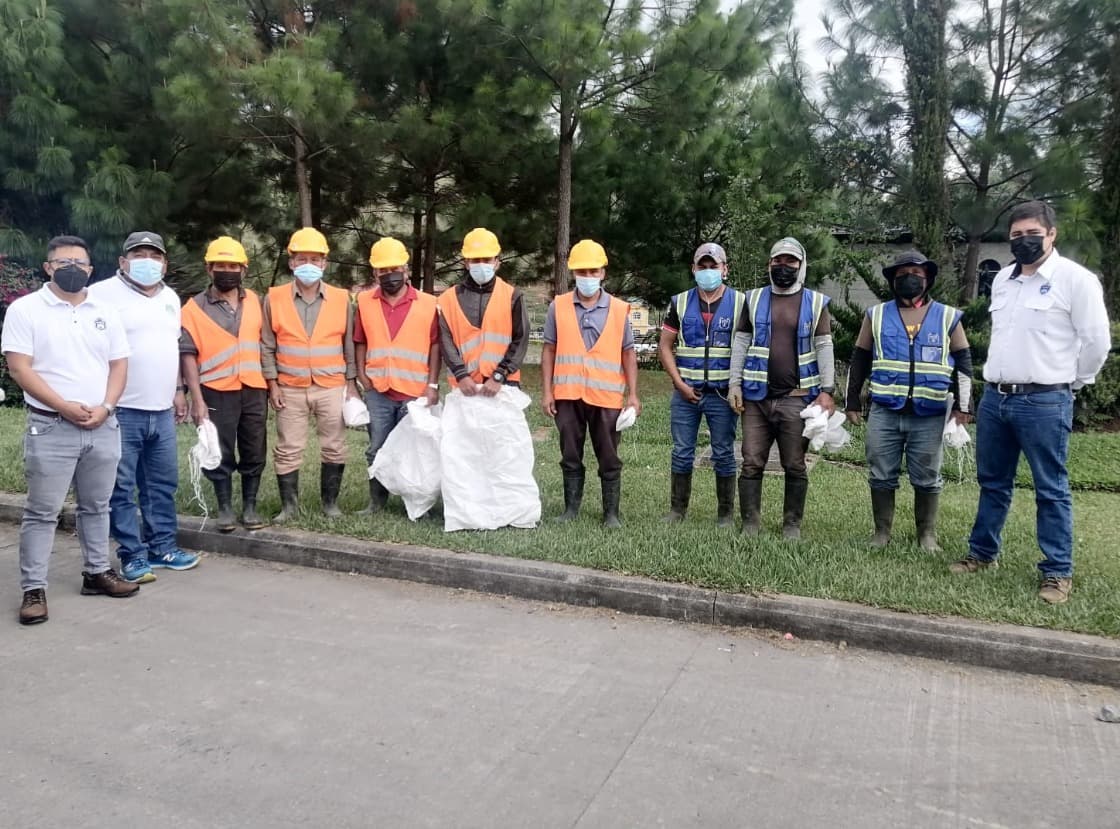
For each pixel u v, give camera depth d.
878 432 5.48
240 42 10.98
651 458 8.89
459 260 16.97
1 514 6.48
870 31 11.75
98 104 12.80
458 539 5.58
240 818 2.85
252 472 5.89
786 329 5.56
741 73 12.23
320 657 4.15
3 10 11.41
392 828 2.80
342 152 13.22
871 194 12.98
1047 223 4.50
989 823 2.86
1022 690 3.88
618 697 3.76
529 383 16.08
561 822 2.84
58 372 4.50
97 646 4.25
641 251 16.81
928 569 5.01
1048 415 4.54
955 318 5.29
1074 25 11.04
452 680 3.91
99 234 11.98
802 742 3.39
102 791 3.00
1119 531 6.34
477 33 12.24
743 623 4.56
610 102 13.16
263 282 17.09
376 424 6.24
